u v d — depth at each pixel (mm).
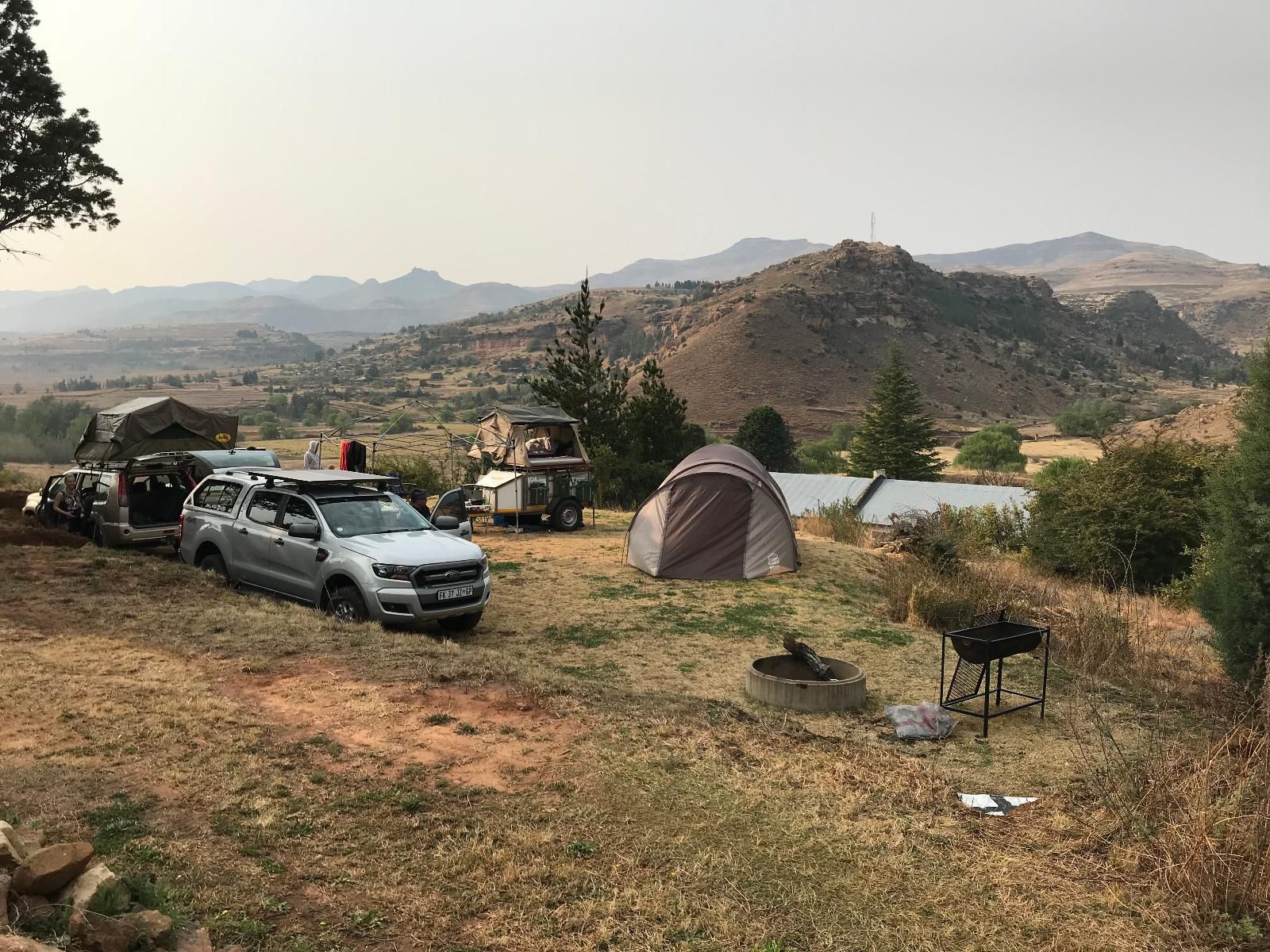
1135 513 23609
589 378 32312
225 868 4602
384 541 10156
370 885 4613
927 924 4656
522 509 18406
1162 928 4691
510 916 4449
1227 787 6031
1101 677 10664
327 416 193875
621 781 6188
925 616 12805
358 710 7043
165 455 13562
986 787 6746
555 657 9961
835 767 6828
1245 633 9672
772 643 10906
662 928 4430
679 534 14836
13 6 25641
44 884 3709
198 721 6500
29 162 25375
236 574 11242
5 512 15727
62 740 5996
